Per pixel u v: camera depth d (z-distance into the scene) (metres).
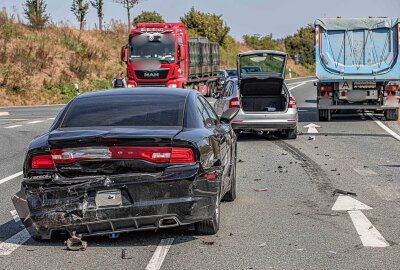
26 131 22.83
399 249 7.50
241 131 20.12
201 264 6.97
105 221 7.20
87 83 50.50
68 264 7.06
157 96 8.61
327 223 8.80
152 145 7.29
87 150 7.31
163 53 34.28
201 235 8.20
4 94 42.88
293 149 16.95
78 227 7.29
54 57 51.94
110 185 7.17
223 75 48.34
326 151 16.44
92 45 58.44
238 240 7.95
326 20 23.83
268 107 19.83
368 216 9.20
